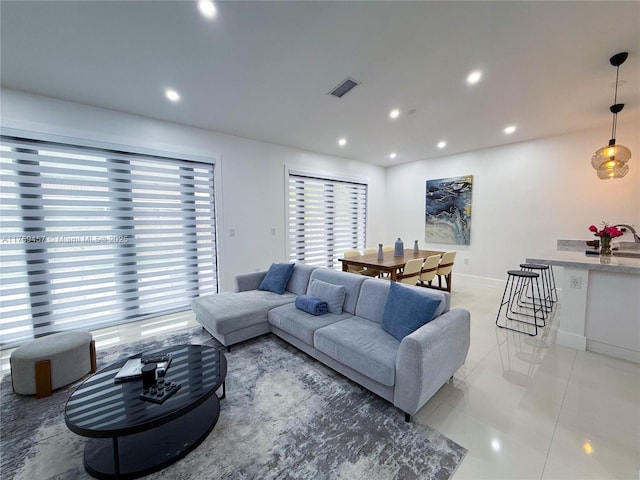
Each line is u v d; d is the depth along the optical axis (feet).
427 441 5.11
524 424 5.52
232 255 13.93
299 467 4.59
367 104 10.11
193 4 5.43
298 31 6.26
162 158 11.80
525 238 15.08
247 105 10.18
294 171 16.24
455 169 17.80
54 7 5.43
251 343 9.16
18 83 8.48
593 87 8.77
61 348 6.81
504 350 8.64
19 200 9.16
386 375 5.63
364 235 21.01
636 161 11.83
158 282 12.00
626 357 7.96
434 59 7.33
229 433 5.31
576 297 8.67
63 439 5.23
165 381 5.24
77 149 9.97
